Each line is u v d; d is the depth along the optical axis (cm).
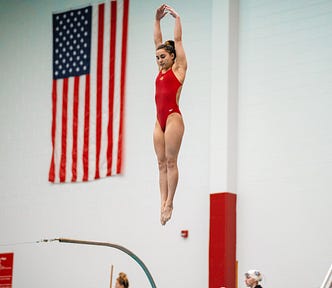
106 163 2719
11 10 3128
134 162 2655
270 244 2266
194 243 2423
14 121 3027
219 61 2456
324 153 2222
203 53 2548
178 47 1407
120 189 2667
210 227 2358
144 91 2688
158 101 1395
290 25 2364
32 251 2848
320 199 2200
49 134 2912
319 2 2314
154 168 2603
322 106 2255
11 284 2862
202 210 2430
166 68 1408
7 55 3102
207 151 2467
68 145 2838
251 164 2362
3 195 2983
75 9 2936
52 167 2856
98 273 2653
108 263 2634
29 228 2880
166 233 2502
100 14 2859
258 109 2384
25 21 3084
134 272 2559
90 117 2803
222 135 2395
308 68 2303
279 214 2269
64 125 2867
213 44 2486
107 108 2762
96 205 2719
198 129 2505
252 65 2425
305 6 2341
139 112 2683
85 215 2738
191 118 2527
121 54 2770
